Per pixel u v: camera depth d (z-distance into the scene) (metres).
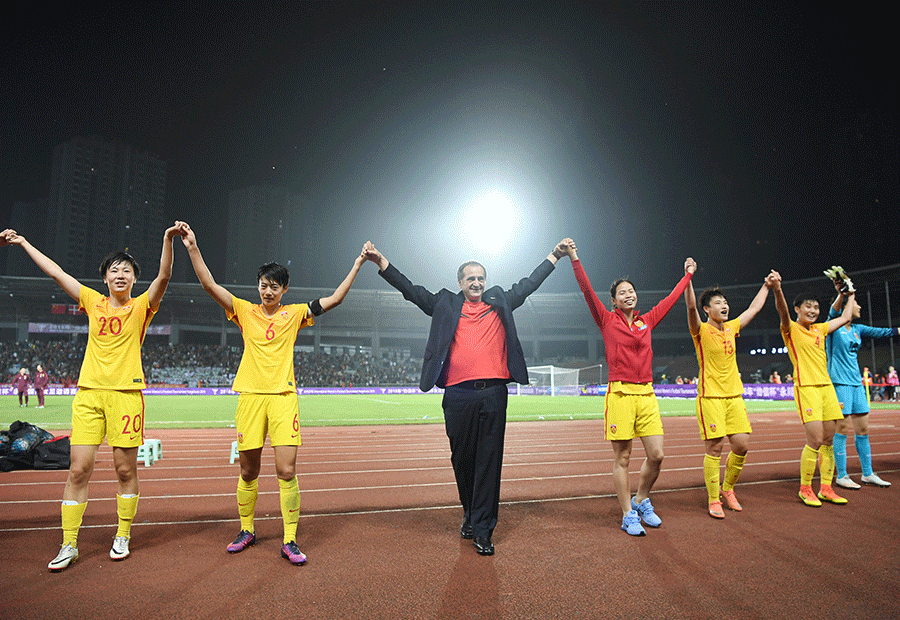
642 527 4.26
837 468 5.80
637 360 4.39
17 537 4.12
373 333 53.50
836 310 5.92
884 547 3.76
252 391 3.79
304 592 3.04
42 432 7.65
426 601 2.91
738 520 4.49
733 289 46.09
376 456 8.49
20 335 45.53
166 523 4.52
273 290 3.89
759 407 22.52
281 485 3.71
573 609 2.80
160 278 3.91
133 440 3.69
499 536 4.09
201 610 2.80
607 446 9.52
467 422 3.90
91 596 2.99
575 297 51.09
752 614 2.74
